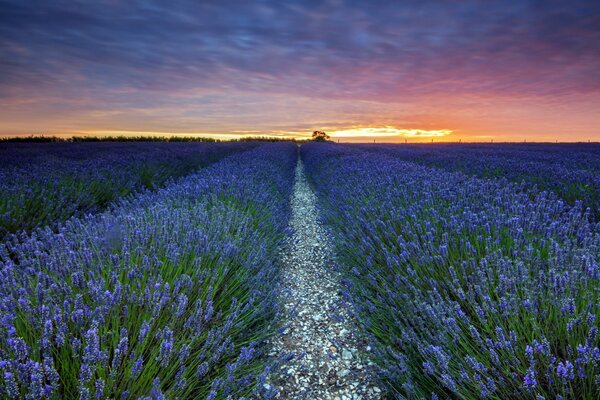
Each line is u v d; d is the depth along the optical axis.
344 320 3.19
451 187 4.84
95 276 2.37
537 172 8.13
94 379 1.50
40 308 1.74
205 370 1.79
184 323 2.17
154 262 2.65
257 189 6.34
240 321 2.46
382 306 2.77
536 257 2.40
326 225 6.18
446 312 2.16
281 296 3.45
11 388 1.26
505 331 1.90
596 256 2.35
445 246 2.69
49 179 6.40
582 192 5.59
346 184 6.91
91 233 3.03
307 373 2.48
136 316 2.09
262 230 4.66
